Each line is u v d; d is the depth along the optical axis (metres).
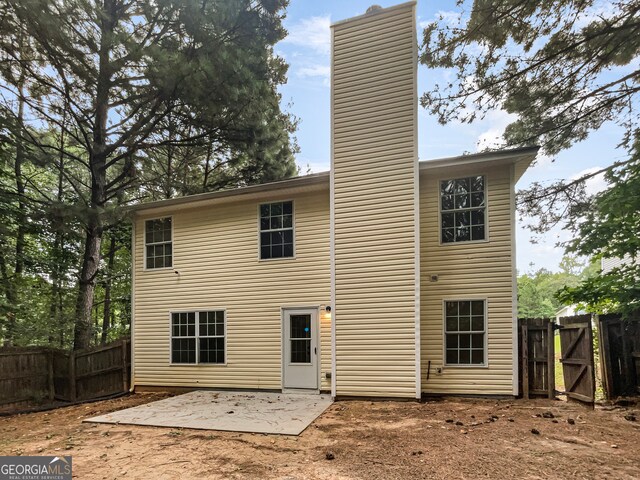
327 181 8.09
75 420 6.64
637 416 5.25
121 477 3.74
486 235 7.23
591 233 6.87
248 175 14.88
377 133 7.52
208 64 9.34
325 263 8.27
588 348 5.93
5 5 7.68
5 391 8.19
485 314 7.07
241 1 10.33
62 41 8.29
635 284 6.14
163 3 9.60
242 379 8.62
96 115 10.85
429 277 7.43
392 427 5.14
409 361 6.89
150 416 6.32
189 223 9.62
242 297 8.88
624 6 7.32
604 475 3.35
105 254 15.50
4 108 9.23
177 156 14.95
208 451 4.44
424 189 7.66
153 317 9.65
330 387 7.87
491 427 4.92
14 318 10.70
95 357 9.59
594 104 8.88
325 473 3.63
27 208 10.71
